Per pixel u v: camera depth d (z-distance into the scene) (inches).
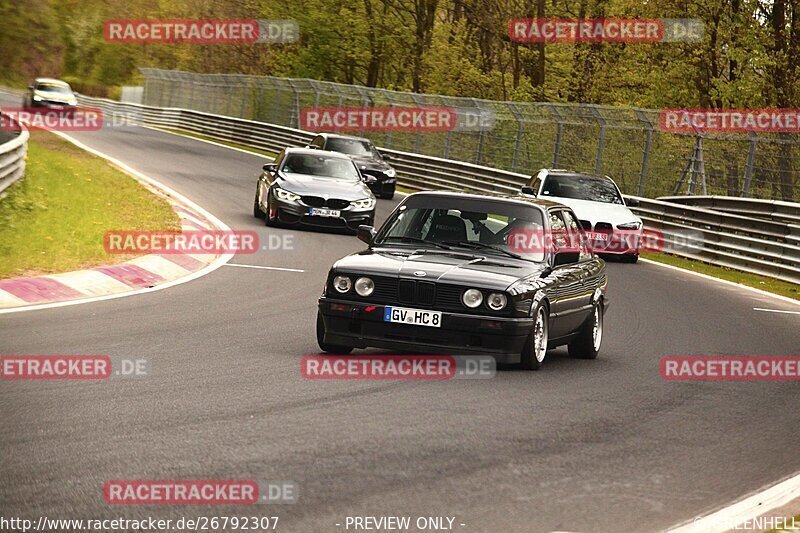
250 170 2082.9
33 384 472.4
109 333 614.9
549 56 2994.6
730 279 1275.8
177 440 389.4
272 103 2935.5
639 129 1711.4
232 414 435.8
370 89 2452.0
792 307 1047.6
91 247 922.7
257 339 629.9
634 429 459.5
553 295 600.1
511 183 1878.7
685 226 1487.5
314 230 1348.4
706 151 1688.0
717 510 342.0
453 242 616.1
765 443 454.0
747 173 1467.8
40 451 365.1
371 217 1325.0
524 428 444.1
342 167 1387.8
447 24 3270.2
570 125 1924.2
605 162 1861.5
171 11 4050.2
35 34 1728.6
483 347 561.3
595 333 679.7
